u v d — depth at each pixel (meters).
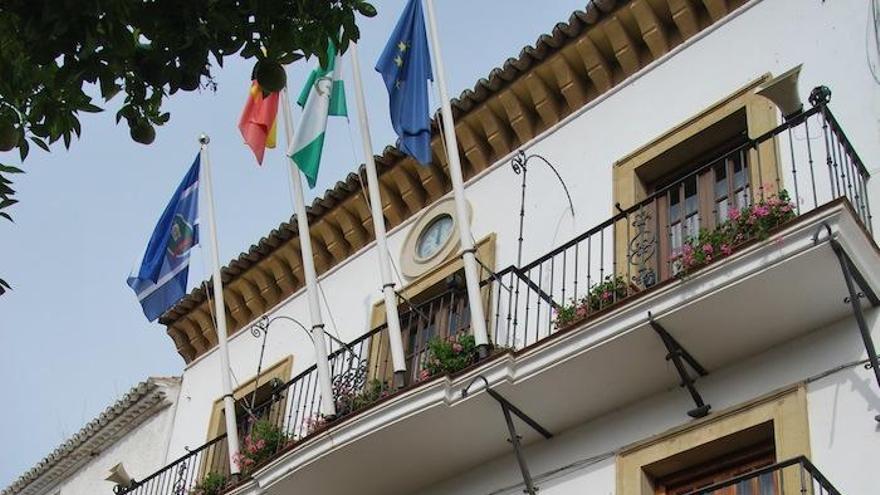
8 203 7.83
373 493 12.67
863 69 11.65
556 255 12.87
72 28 6.96
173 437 17.78
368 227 15.99
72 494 19.48
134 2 7.12
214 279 15.95
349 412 12.68
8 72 7.47
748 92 12.34
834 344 10.23
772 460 10.23
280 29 7.47
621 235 12.58
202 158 16.77
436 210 15.11
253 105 15.91
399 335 12.72
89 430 19.23
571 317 11.56
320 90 14.76
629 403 11.29
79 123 7.67
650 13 13.44
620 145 13.34
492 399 11.41
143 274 16.34
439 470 12.28
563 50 14.02
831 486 8.92
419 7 14.37
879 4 11.86
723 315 10.42
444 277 14.28
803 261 9.96
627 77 13.73
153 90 7.62
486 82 14.46
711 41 13.09
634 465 10.88
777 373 10.42
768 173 11.57
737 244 10.34
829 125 10.95
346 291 15.83
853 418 9.76
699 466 10.66
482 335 11.94
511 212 14.05
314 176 14.37
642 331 10.66
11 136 7.58
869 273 10.06
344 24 7.72
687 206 12.47
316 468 12.37
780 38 12.50
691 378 10.95
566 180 13.66
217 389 17.53
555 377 11.16
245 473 13.98
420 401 11.64
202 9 7.27
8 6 6.93
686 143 12.63
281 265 16.95
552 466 11.51
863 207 10.70
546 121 14.30
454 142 12.97
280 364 16.34
